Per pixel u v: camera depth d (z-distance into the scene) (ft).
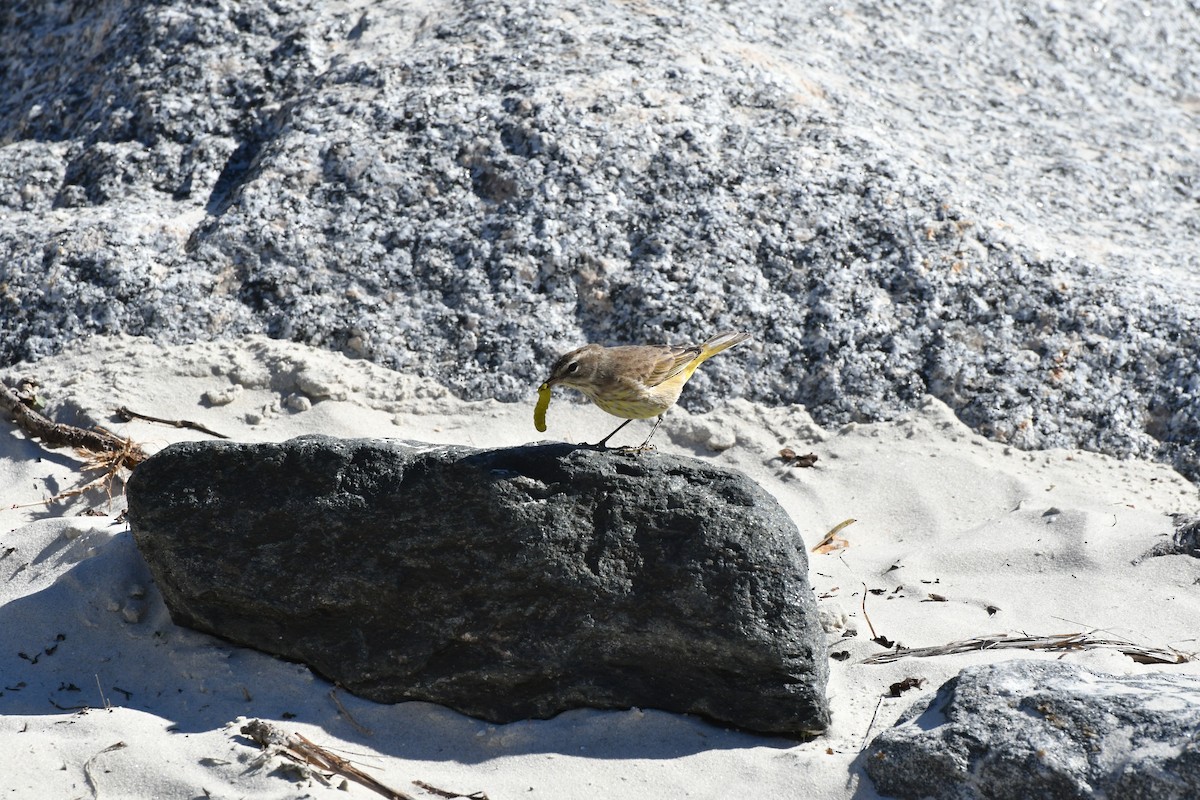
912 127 49.26
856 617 30.30
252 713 26.27
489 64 47.03
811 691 25.43
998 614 30.45
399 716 26.53
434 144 44.29
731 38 50.47
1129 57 58.49
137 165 45.96
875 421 39.58
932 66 54.19
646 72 46.83
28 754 24.06
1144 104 56.18
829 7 55.47
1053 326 41.11
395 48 48.67
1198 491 37.06
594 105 45.14
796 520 35.32
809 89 48.62
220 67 48.49
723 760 24.86
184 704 26.66
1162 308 41.29
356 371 40.04
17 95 52.08
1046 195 47.62
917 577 32.19
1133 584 31.53
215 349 40.37
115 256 41.73
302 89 47.73
